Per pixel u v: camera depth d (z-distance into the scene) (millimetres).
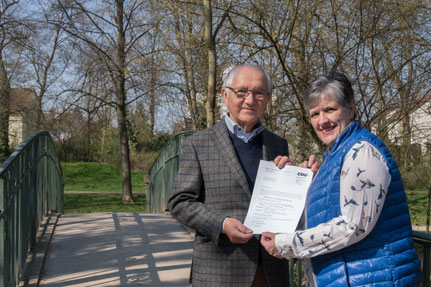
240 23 6715
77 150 26047
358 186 1522
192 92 14664
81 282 3902
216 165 2016
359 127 1706
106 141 27375
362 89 5137
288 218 1809
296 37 5621
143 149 28625
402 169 5609
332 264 1599
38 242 5055
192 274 2043
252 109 2041
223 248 1956
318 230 1581
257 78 2029
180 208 1967
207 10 6562
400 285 1490
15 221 3654
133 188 20562
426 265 2004
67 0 13773
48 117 16406
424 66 5180
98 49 14289
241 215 1949
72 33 13914
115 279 3973
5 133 23047
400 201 1579
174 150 7918
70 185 20656
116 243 5207
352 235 1511
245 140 2121
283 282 2037
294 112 5621
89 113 15055
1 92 19625
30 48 17141
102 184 21391
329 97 1713
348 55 5289
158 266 4367
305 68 5516
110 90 15102
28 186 4535
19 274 3783
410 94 5160
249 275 1938
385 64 5332
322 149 5320
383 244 1534
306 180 1858
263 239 1772
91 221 6492
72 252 4840
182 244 5211
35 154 5027
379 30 5109
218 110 7168
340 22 5516
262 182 1838
